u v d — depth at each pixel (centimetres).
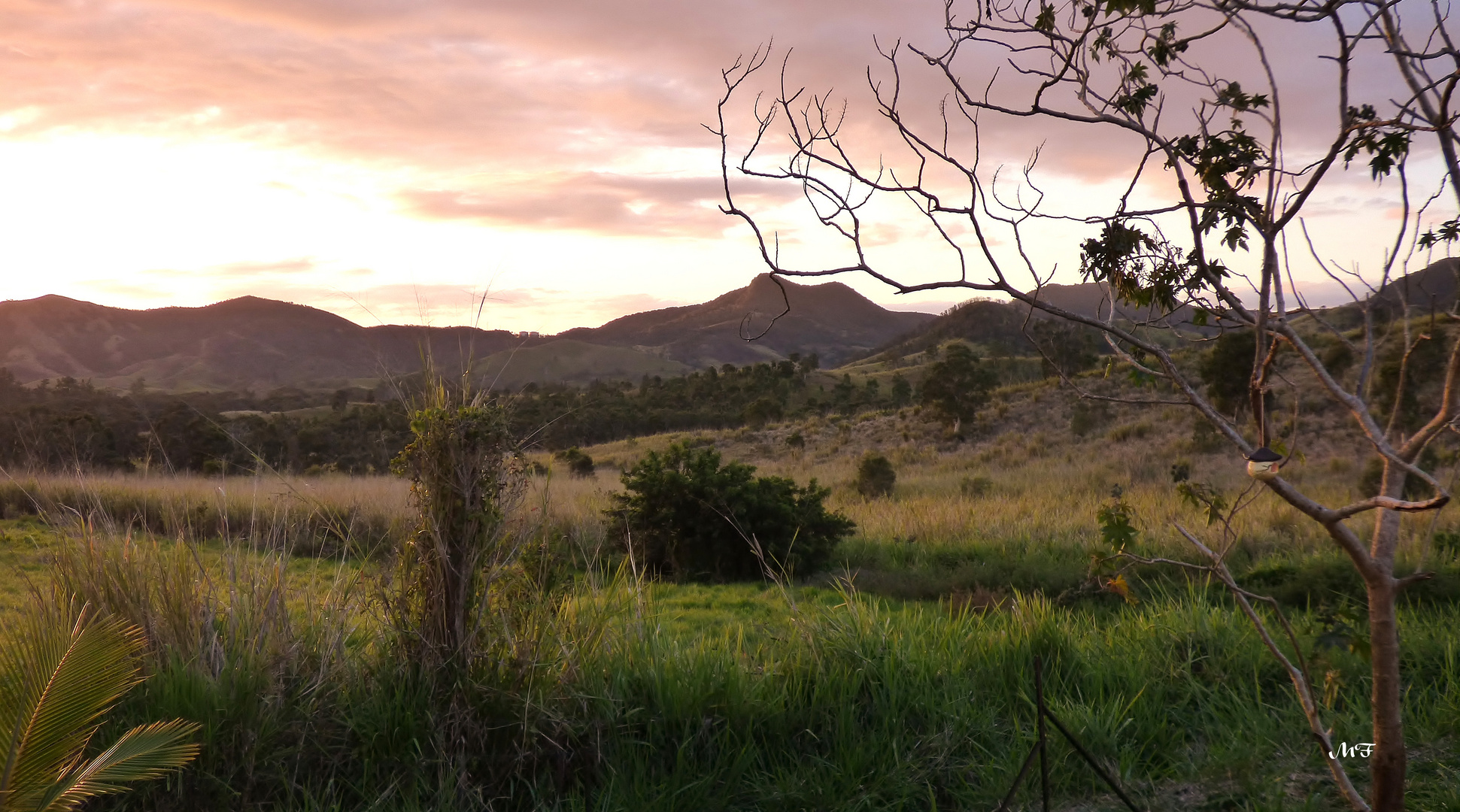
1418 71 245
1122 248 249
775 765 459
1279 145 251
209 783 394
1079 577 1002
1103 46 273
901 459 3762
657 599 991
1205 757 486
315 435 2875
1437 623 670
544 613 480
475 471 463
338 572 527
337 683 457
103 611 452
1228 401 2739
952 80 267
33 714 310
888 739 477
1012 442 3675
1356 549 266
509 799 417
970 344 9244
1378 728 278
